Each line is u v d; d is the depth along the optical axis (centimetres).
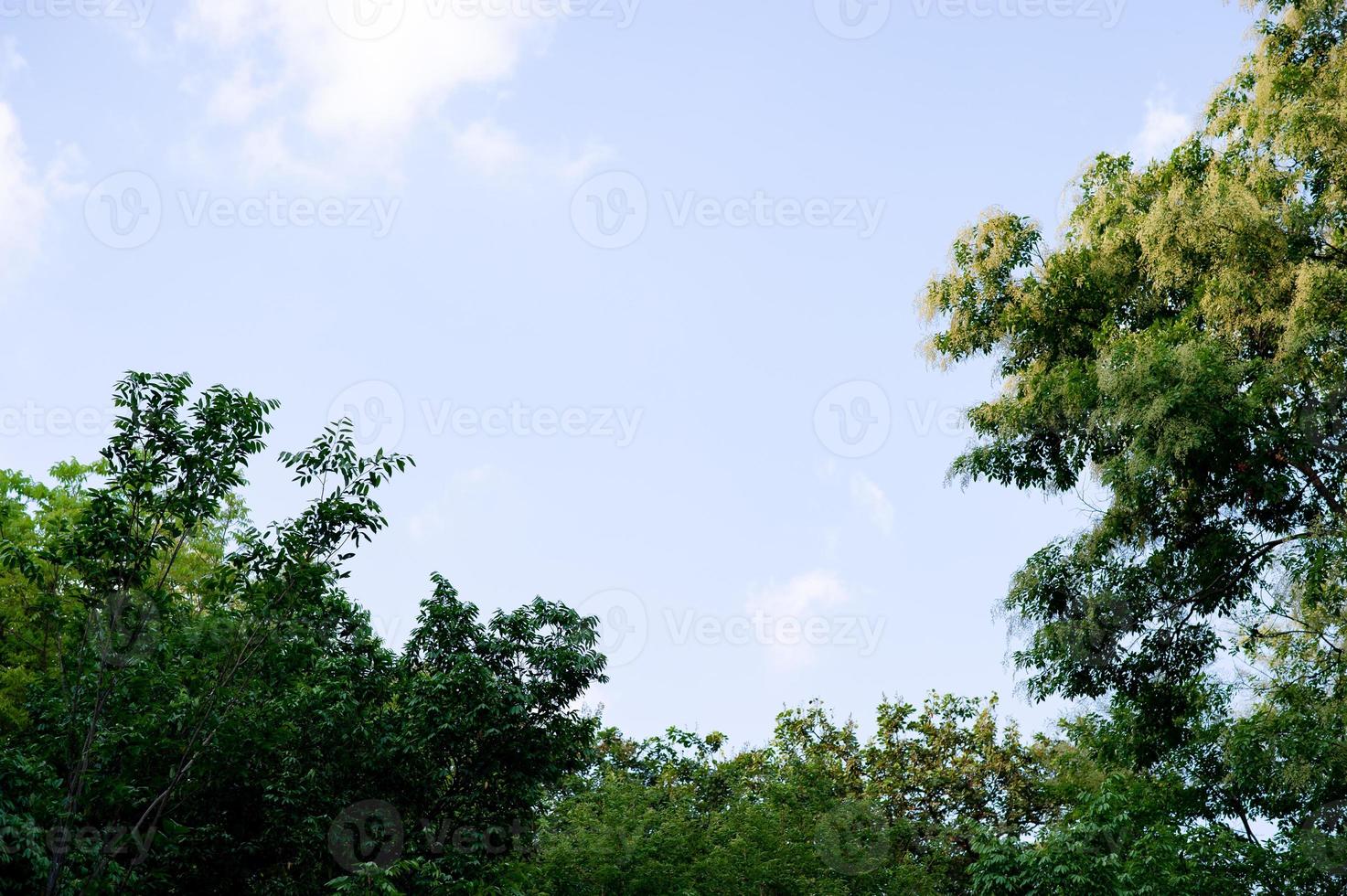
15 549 1370
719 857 2239
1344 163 1734
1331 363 1664
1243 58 1942
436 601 1675
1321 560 1622
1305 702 1703
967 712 3153
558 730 1625
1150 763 1942
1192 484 1834
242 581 1432
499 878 1569
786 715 3189
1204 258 1808
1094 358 1970
